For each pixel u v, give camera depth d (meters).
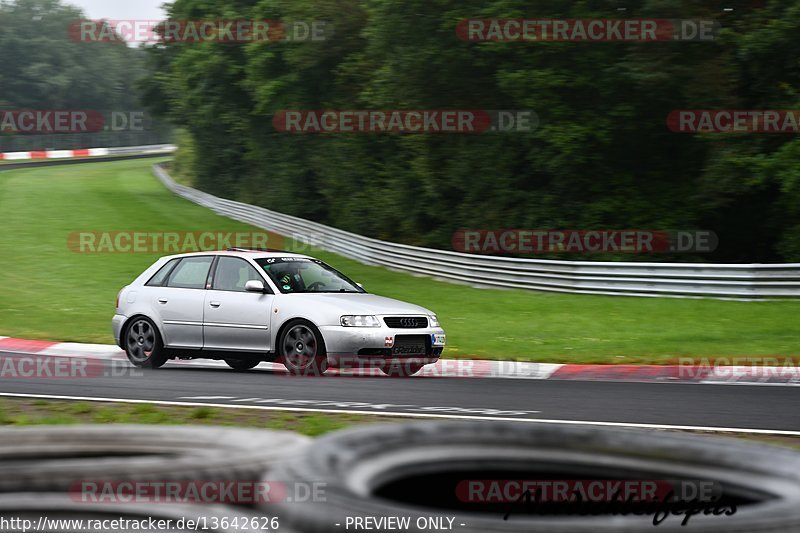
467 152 74.38
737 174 60.34
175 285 32.28
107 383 27.86
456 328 44.09
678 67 61.38
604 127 65.38
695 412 22.83
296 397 24.75
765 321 42.44
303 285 31.42
